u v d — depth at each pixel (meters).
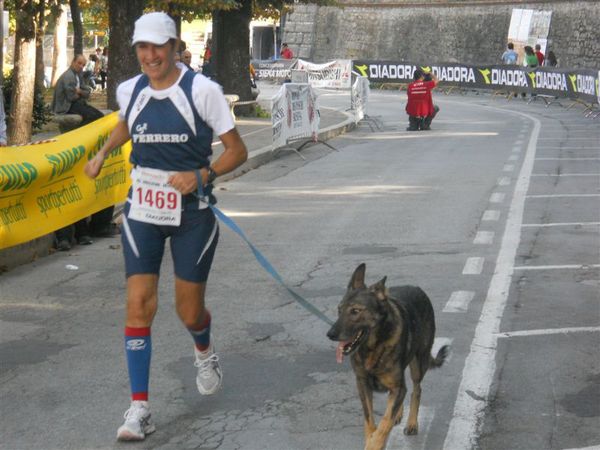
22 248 10.20
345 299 5.04
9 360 7.00
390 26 60.72
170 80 5.39
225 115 5.44
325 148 22.48
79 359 7.00
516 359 6.84
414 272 9.55
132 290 5.52
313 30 64.44
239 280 9.34
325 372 6.62
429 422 5.71
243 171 18.03
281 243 11.16
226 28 28.77
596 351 7.02
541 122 29.28
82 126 11.65
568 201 13.91
